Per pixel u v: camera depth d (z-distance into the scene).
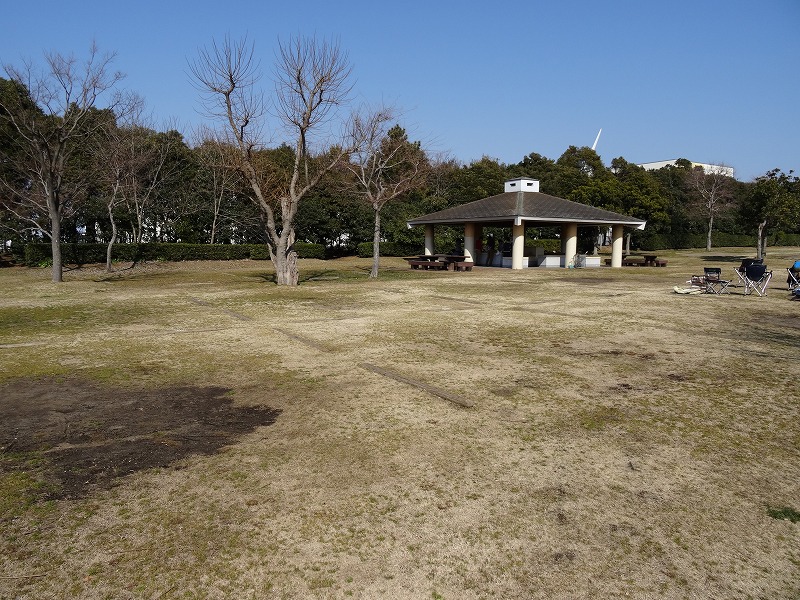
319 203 32.47
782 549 2.91
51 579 2.66
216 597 2.54
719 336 8.55
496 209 25.83
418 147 39.94
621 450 4.17
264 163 24.55
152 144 27.53
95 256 25.84
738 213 28.33
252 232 31.41
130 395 5.61
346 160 21.98
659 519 3.20
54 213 18.61
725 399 5.38
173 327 9.59
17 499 3.43
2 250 29.16
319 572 2.72
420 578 2.68
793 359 7.03
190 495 3.49
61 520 3.19
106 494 3.50
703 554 2.87
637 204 37.25
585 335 8.66
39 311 11.61
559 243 38.12
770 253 39.31
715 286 15.38
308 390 5.75
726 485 3.62
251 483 3.65
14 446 4.29
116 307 12.22
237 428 4.66
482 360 7.02
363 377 6.23
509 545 2.95
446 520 3.19
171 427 4.70
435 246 34.59
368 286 17.05
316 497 3.46
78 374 6.42
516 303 12.73
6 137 23.55
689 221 47.69
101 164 23.39
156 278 20.52
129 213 27.84
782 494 3.50
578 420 4.81
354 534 3.05
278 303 12.82
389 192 21.84
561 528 3.11
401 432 4.54
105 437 4.47
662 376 6.23
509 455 4.08
